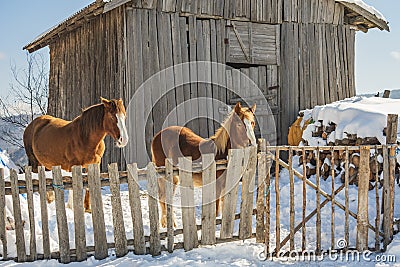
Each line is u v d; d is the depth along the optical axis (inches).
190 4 421.7
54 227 244.1
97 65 447.2
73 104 508.7
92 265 206.5
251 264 213.6
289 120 475.8
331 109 370.0
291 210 227.3
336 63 506.6
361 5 498.6
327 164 356.8
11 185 206.5
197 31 426.9
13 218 229.6
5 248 207.9
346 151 233.9
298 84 482.9
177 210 303.4
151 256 217.3
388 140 249.0
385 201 238.5
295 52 480.7
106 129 285.1
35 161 363.3
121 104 281.3
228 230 233.9
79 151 297.0
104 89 432.8
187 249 224.2
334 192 232.7
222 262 212.5
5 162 325.1
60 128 313.7
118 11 403.5
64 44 537.6
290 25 477.4
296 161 408.2
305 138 395.2
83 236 211.2
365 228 233.5
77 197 210.4
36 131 340.2
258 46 460.8
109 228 250.5
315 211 230.1
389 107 352.5
